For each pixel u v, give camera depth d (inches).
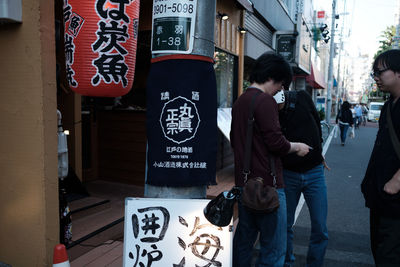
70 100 201.5
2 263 97.4
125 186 233.1
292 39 503.8
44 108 88.3
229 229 83.3
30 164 90.7
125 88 91.0
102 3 84.1
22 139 91.0
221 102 301.4
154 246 83.7
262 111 85.0
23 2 86.7
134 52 92.7
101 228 149.7
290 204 118.3
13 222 95.0
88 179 241.4
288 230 121.0
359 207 218.7
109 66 86.9
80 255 128.0
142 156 232.7
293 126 112.5
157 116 84.3
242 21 327.9
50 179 91.1
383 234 86.2
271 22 468.4
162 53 83.1
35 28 86.3
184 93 82.0
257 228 92.9
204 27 83.2
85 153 239.1
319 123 117.4
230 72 321.4
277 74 89.8
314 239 116.8
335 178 304.5
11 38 89.4
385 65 85.5
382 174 86.0
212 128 85.4
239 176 90.0
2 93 91.7
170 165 83.7
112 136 242.5
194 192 87.8
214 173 86.1
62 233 107.5
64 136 104.4
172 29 81.4
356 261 141.3
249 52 363.6
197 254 83.3
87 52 85.9
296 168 113.9
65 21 88.0
